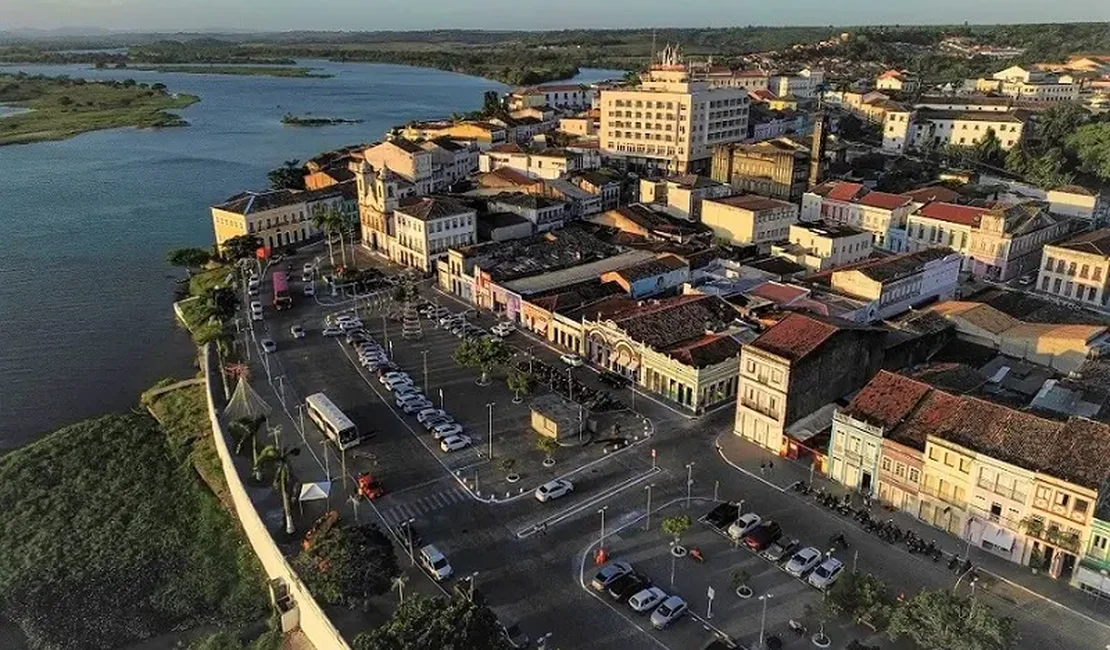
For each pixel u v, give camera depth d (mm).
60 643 89000
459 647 69188
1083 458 85562
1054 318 148125
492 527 96938
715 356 125875
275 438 116688
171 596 95438
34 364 154875
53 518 109750
